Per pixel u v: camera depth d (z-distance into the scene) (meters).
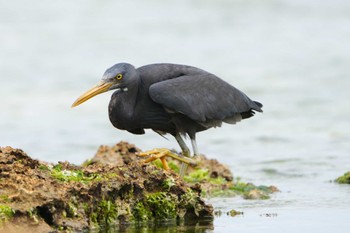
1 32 31.39
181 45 30.77
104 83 12.42
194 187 10.85
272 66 27.53
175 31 32.88
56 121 21.08
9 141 19.17
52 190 9.41
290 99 23.20
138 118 12.70
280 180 14.25
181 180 10.81
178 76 12.88
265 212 11.29
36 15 33.88
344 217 10.80
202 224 10.44
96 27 32.75
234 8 36.75
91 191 9.83
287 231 10.04
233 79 25.75
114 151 13.45
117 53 28.91
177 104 12.36
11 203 9.08
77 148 18.36
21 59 27.67
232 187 13.09
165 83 12.47
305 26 34.75
